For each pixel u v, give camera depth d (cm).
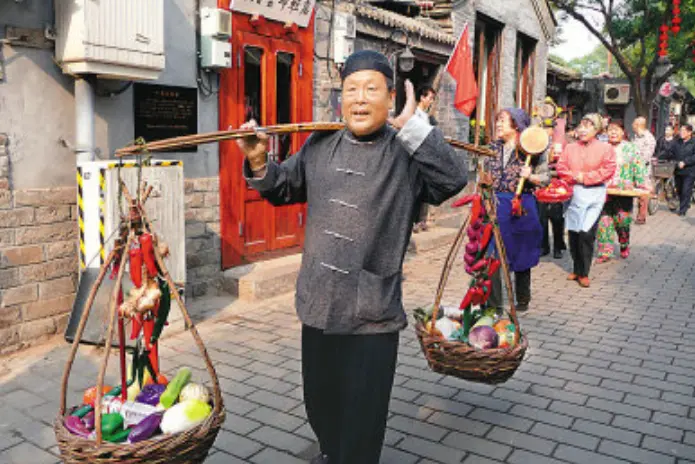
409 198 246
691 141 1345
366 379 246
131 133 522
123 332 246
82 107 470
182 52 563
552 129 841
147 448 205
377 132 244
